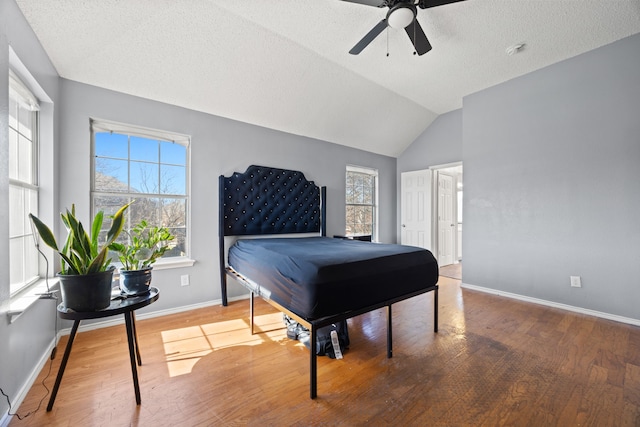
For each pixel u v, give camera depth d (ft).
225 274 10.12
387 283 6.14
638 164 8.21
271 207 11.62
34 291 5.73
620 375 5.55
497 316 8.89
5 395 4.28
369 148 15.89
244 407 4.67
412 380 5.42
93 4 6.11
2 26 4.42
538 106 10.23
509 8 7.15
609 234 8.69
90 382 5.33
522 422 4.32
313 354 4.91
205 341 7.13
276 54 8.86
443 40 8.51
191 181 9.71
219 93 9.53
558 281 9.71
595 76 8.95
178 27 7.29
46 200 6.89
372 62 9.80
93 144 8.19
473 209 12.15
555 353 6.46
